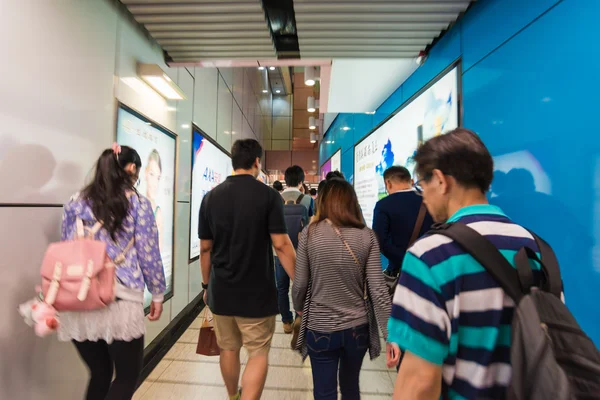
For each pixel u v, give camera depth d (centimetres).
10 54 122
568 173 139
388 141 402
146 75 226
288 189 307
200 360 241
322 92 402
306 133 1338
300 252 142
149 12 212
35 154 134
